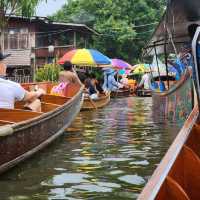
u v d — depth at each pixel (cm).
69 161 766
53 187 614
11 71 3269
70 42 3766
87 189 609
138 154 829
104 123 1302
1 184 622
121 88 3002
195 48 419
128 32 4203
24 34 3219
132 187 619
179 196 328
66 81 1370
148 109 1825
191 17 1146
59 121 947
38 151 824
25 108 873
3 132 609
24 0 2338
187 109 1170
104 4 4472
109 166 735
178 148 410
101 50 4216
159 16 4488
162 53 1688
